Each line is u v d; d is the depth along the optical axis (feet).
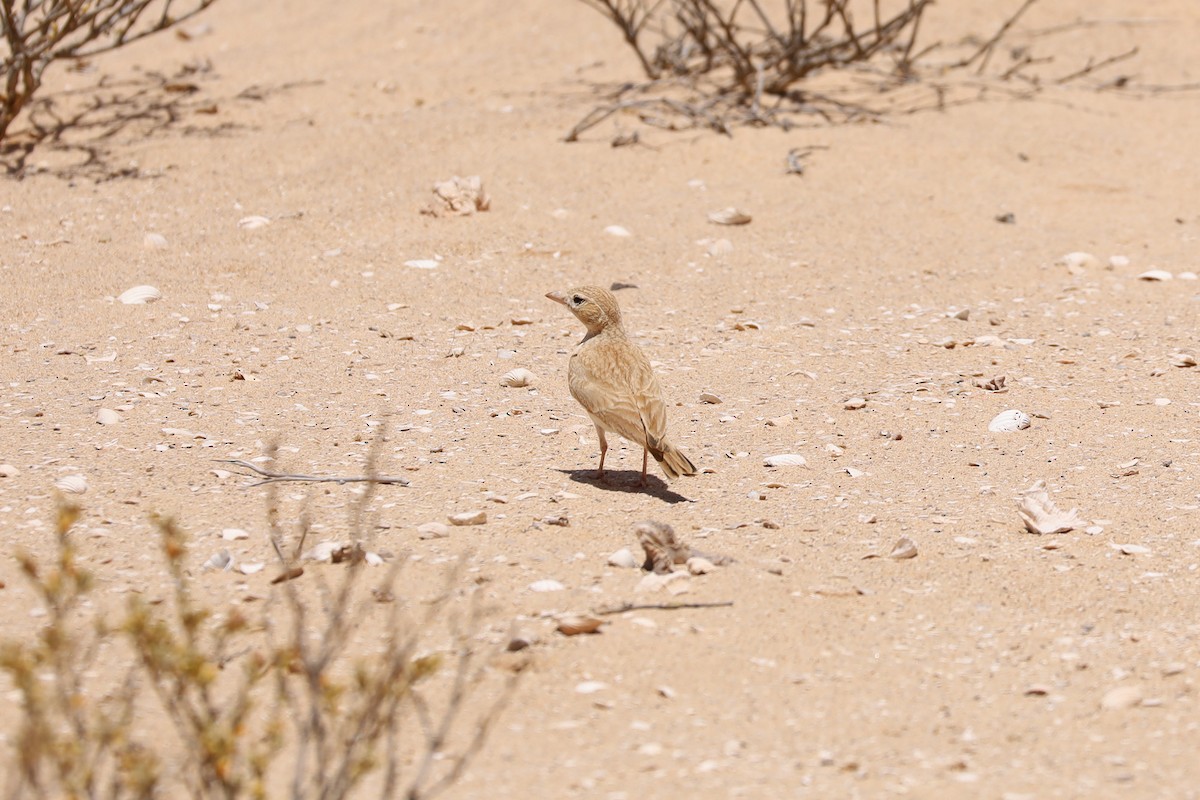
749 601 31.37
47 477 37.68
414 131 78.18
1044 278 61.62
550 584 31.78
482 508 36.52
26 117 78.89
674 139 78.54
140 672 27.22
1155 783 24.22
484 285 59.00
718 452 41.83
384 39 96.12
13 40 72.28
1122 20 102.42
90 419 42.83
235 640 28.71
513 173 72.64
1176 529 35.91
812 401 46.62
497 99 85.92
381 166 73.15
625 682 27.73
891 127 81.30
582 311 39.45
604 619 30.30
